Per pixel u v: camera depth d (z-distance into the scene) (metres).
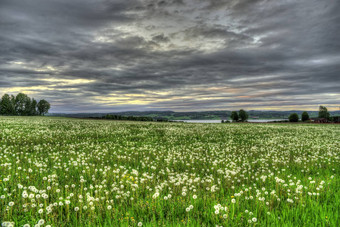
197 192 6.28
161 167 9.91
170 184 7.00
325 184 6.73
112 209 4.82
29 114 117.19
